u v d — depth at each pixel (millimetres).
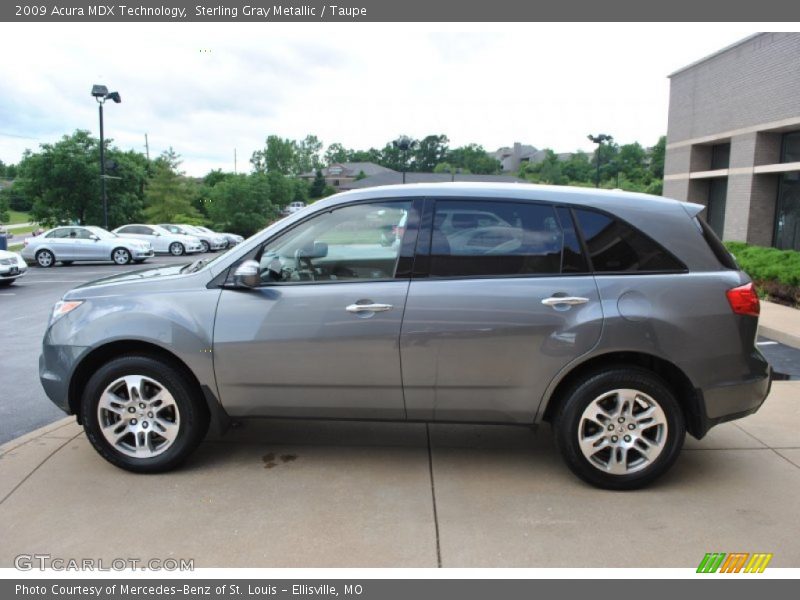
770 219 14695
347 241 3723
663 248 3551
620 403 3512
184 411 3777
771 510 3359
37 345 8141
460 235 3625
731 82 15281
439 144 118500
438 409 3658
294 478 3768
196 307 3715
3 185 86250
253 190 55375
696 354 3455
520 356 3512
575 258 3553
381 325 3557
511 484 3684
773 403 5105
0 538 3111
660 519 3266
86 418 3787
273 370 3670
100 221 34812
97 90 25594
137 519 3283
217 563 2908
